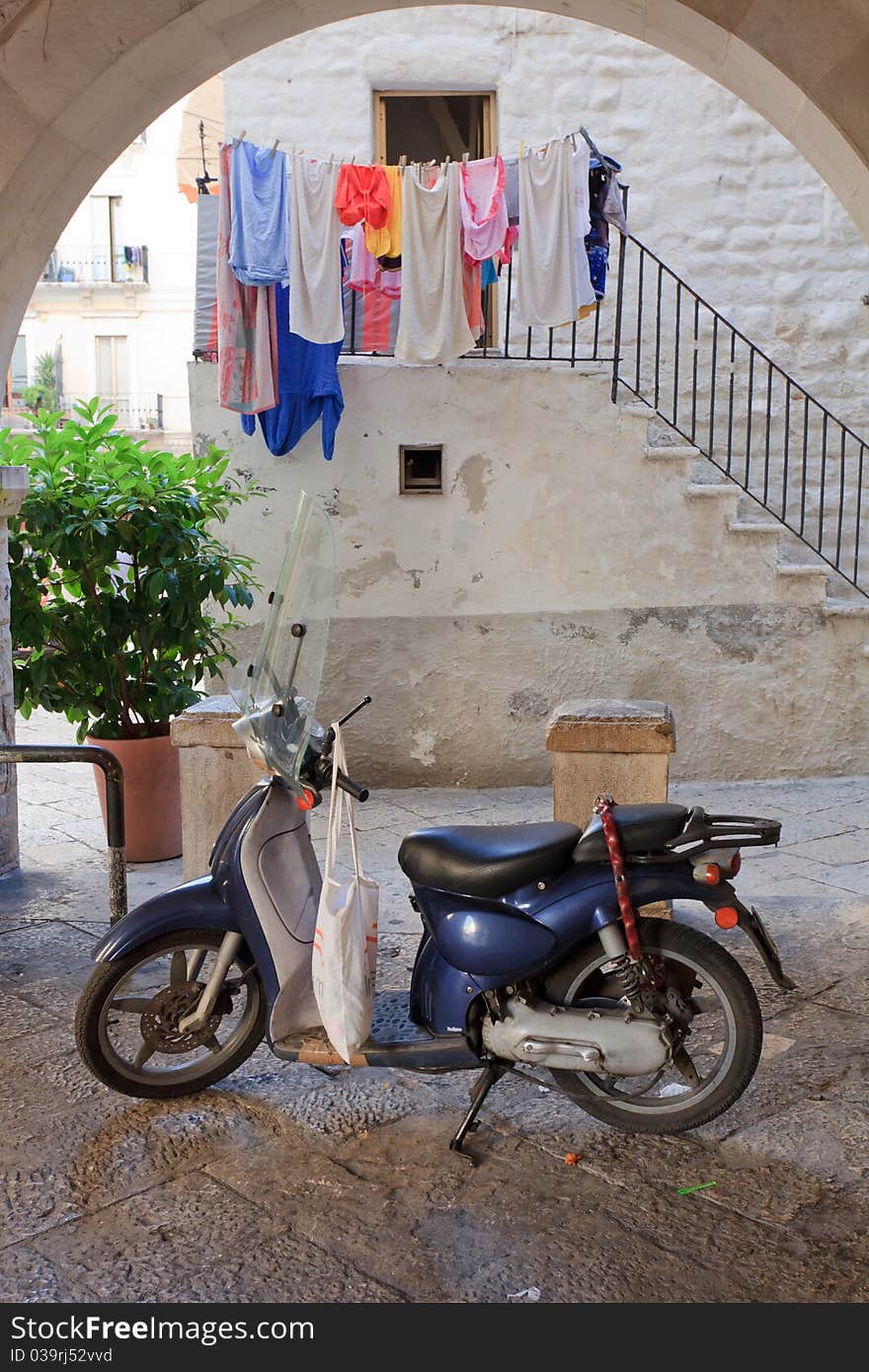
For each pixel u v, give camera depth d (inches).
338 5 179.3
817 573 276.7
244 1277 97.5
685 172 306.8
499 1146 118.6
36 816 253.0
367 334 273.1
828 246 308.5
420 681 277.9
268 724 119.6
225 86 298.5
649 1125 116.9
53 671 213.9
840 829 237.1
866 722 281.1
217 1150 118.0
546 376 270.8
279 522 272.7
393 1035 118.9
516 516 274.7
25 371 1188.5
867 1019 147.9
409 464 275.7
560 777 175.0
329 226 237.1
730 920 111.0
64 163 177.0
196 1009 126.7
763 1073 133.3
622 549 276.5
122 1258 100.1
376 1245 101.7
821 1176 112.3
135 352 1184.2
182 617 216.4
